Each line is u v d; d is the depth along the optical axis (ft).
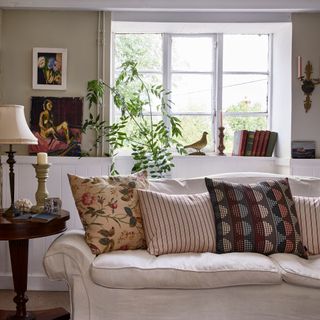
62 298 9.89
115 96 10.71
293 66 10.84
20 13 10.75
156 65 11.94
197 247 7.61
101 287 6.87
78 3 10.47
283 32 11.34
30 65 10.77
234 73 11.98
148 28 11.41
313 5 10.49
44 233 7.57
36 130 10.72
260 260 6.97
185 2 10.52
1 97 10.68
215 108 11.97
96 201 7.72
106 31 10.80
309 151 10.80
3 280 10.58
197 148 11.44
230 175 9.32
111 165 10.70
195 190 8.89
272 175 9.34
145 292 6.81
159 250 7.42
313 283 6.54
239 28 11.38
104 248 7.36
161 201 7.84
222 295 6.78
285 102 11.17
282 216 7.80
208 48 11.98
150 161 11.09
